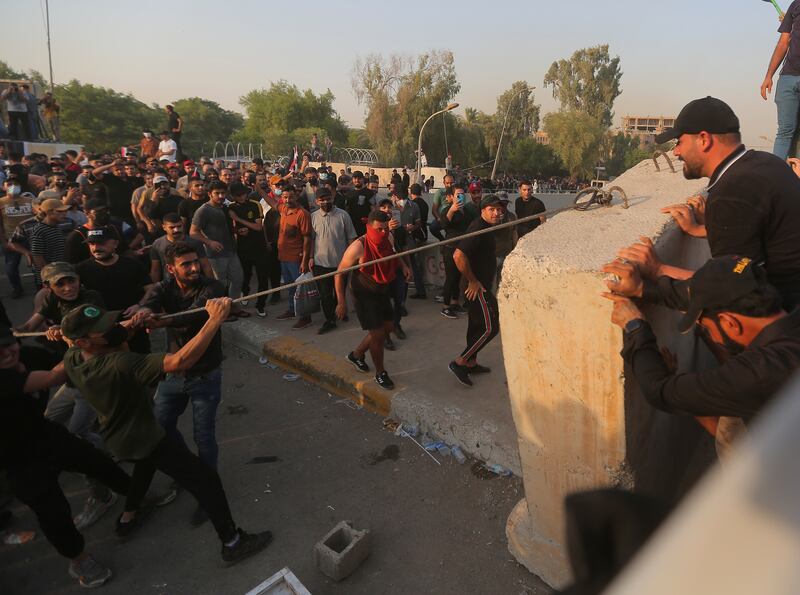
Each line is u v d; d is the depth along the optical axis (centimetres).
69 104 7875
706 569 25
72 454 308
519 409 259
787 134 439
